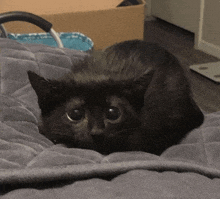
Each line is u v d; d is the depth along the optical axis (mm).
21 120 730
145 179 424
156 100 735
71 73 720
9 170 415
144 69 745
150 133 710
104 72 685
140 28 2023
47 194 392
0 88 865
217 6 2740
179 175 458
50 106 665
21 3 1851
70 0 1932
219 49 2807
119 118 644
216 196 392
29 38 1762
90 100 632
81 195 379
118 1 1958
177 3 3641
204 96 2137
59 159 483
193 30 3439
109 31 1966
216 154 634
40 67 965
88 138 638
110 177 454
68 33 1782
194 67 2533
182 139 741
